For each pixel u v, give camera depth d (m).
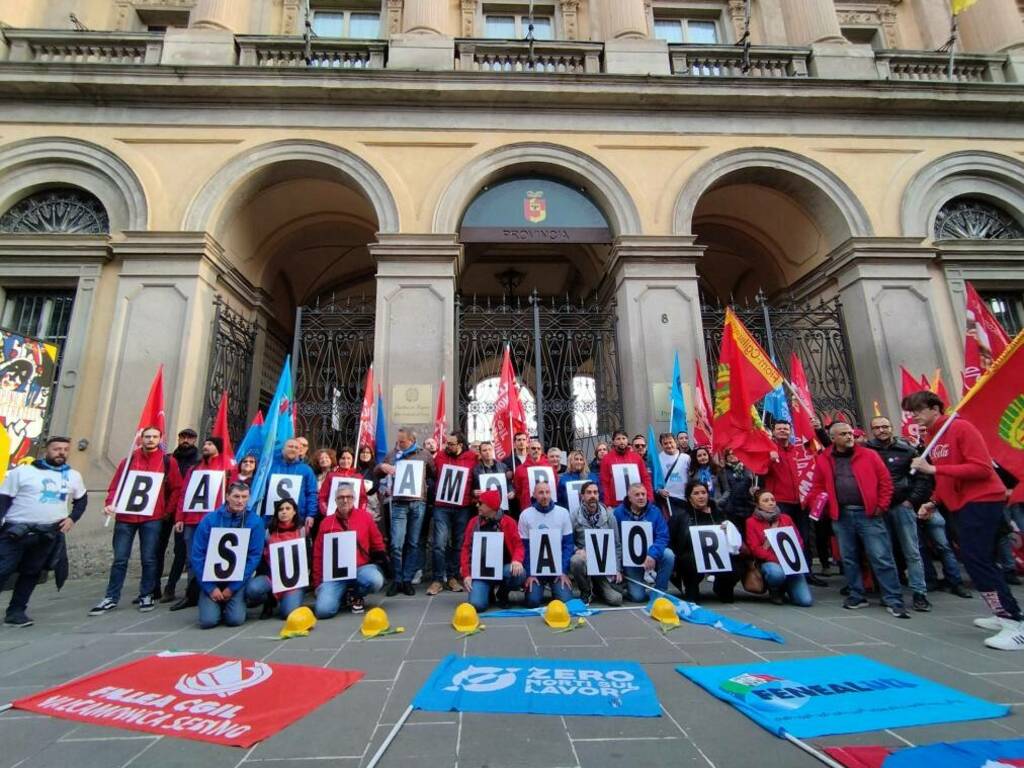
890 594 4.80
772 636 3.94
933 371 9.38
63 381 8.34
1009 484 5.39
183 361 8.45
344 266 14.45
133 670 3.31
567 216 10.08
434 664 3.47
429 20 10.81
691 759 2.17
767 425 7.40
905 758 2.06
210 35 10.22
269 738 2.42
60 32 10.12
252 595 4.86
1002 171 10.62
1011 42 11.90
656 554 5.45
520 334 9.51
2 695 3.04
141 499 5.53
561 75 10.05
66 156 9.27
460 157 9.83
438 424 7.29
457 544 6.36
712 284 15.43
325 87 9.70
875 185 10.36
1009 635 3.68
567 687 2.96
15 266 8.74
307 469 5.93
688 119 10.41
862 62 11.17
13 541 4.75
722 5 14.48
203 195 9.27
